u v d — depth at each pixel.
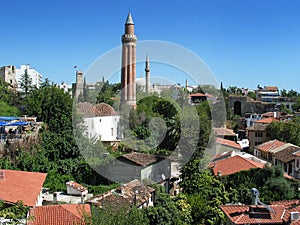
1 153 42.53
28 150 44.09
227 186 36.91
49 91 61.50
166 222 27.55
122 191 30.02
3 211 18.42
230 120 89.75
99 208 26.09
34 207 25.23
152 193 30.89
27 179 30.58
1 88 74.06
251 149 66.19
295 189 35.53
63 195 37.62
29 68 134.75
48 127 51.44
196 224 30.19
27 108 63.00
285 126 64.38
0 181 28.67
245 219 22.02
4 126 51.72
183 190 34.19
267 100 129.50
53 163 42.84
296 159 45.50
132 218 19.91
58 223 23.70
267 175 36.75
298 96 132.62
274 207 23.16
